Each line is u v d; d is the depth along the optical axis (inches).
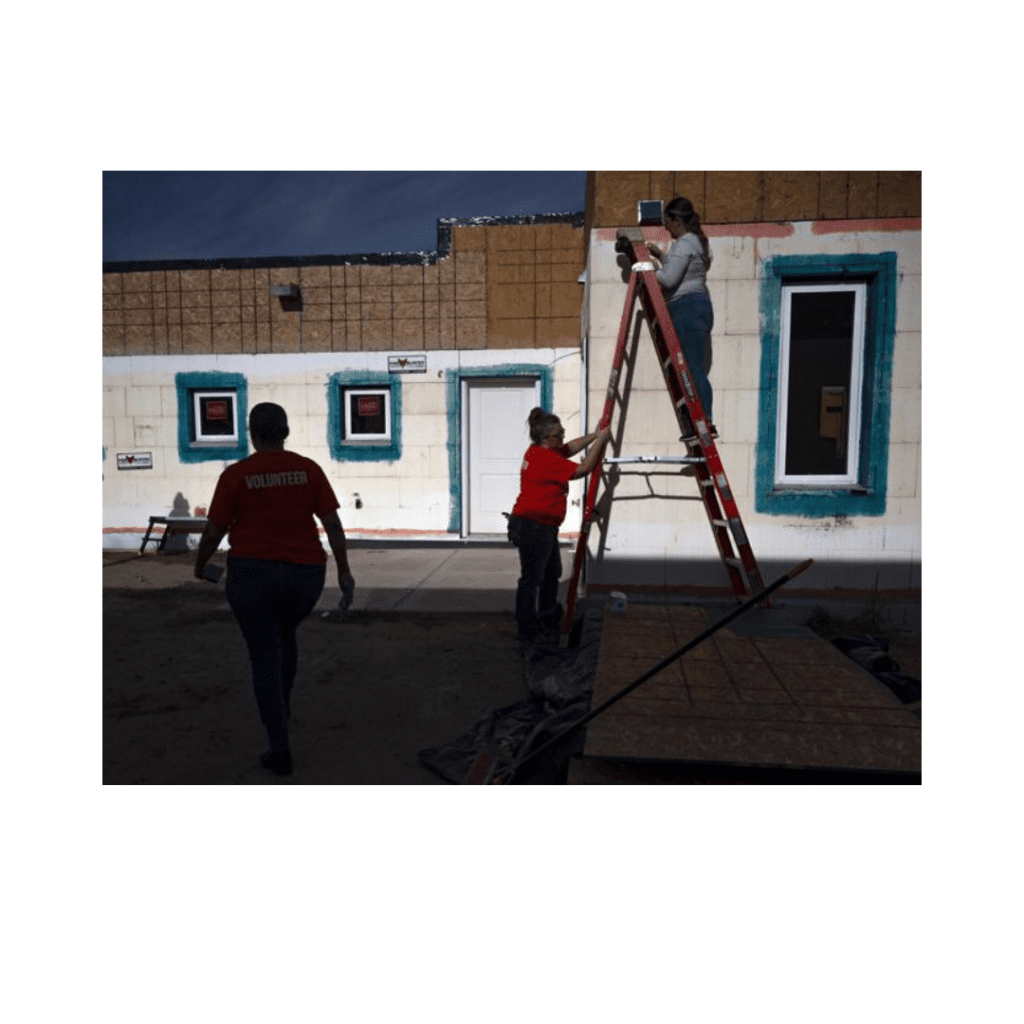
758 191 202.2
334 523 125.6
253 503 118.4
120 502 385.1
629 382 208.5
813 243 201.8
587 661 158.6
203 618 221.6
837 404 212.5
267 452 122.1
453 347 364.5
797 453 214.4
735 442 207.0
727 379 206.2
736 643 170.6
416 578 274.2
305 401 374.0
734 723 124.6
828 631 194.2
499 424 371.2
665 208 203.6
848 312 210.2
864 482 208.1
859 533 205.3
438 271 362.9
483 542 369.4
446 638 196.7
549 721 132.6
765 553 207.8
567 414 359.9
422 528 372.2
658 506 210.1
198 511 381.4
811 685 143.1
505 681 164.9
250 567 116.6
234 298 373.7
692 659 158.6
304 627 207.8
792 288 207.6
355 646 189.8
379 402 374.6
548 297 357.7
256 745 133.0
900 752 113.5
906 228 199.2
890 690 144.8
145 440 381.7
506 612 222.7
